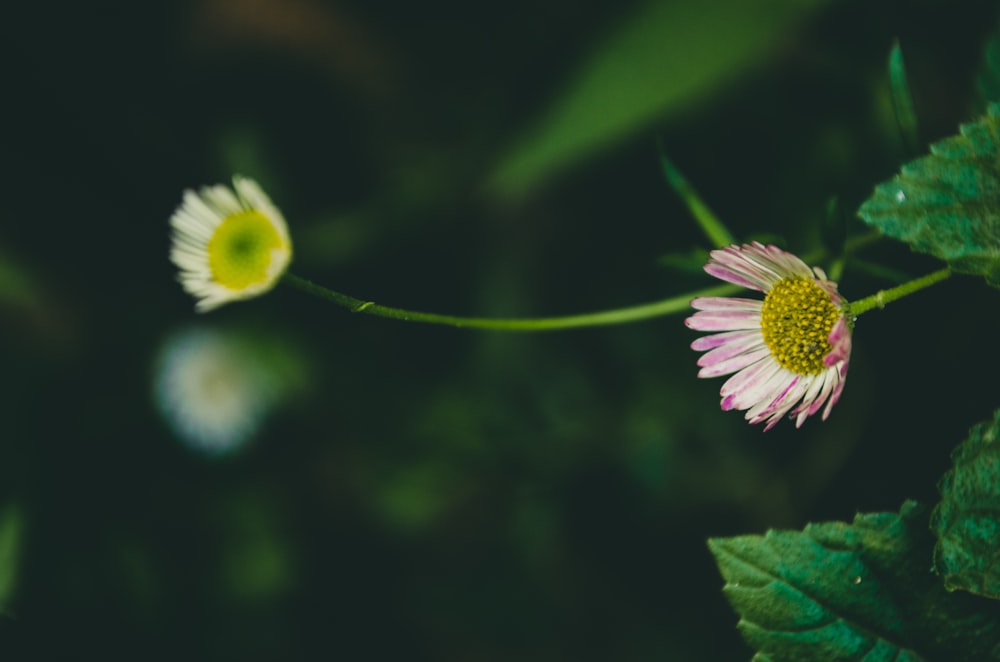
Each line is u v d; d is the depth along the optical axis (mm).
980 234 209
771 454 291
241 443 326
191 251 233
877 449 260
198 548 319
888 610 207
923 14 269
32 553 305
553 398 313
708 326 223
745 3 273
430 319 232
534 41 319
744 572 209
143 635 307
